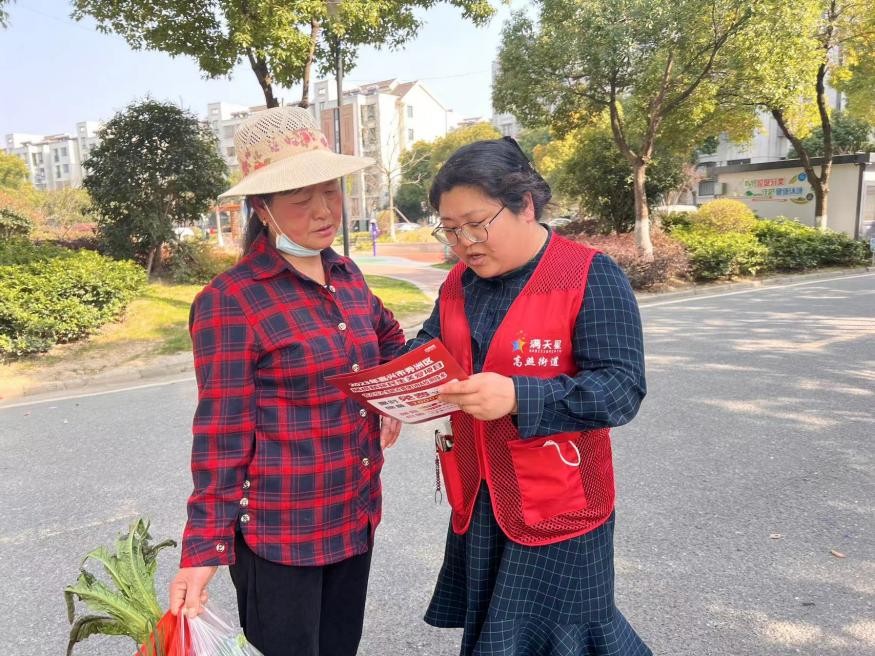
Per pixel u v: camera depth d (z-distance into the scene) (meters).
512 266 1.44
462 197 1.35
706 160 47.53
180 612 1.40
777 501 3.43
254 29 8.15
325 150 1.65
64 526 3.50
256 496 1.54
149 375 7.44
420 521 3.39
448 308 1.60
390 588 2.80
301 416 1.55
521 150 1.45
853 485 3.60
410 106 67.25
